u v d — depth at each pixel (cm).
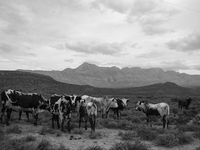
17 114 1941
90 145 930
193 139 1079
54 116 1301
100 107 1830
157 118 1795
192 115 2108
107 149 863
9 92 1371
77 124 1446
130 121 1695
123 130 1347
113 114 2145
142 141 1034
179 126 1404
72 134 1157
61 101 1223
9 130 1112
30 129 1240
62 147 827
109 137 1117
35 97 1384
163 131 1220
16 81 7350
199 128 1339
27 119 1636
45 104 1384
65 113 1209
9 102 1354
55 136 1091
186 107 2922
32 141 952
